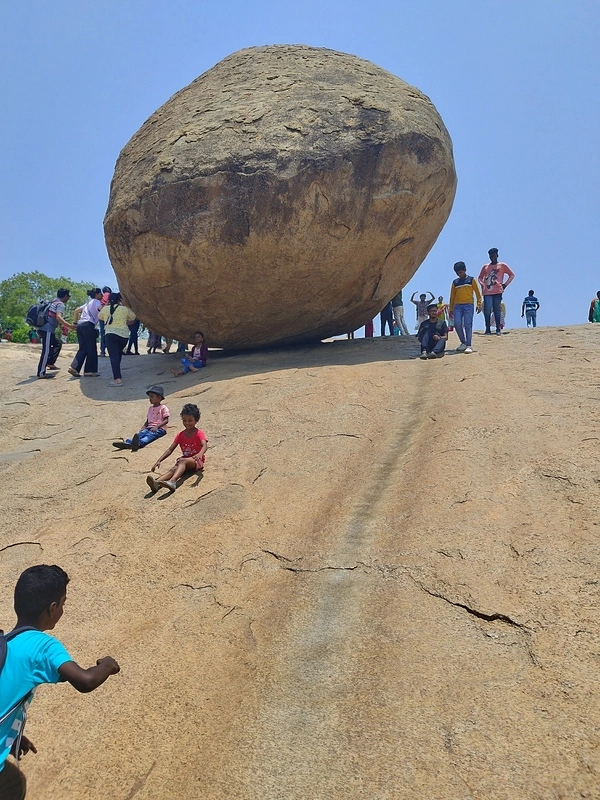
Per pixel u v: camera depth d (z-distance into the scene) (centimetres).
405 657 350
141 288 972
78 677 256
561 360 850
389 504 514
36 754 337
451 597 391
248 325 999
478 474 530
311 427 699
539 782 267
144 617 436
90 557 516
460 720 302
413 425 670
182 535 527
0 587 495
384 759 289
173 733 331
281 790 285
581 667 323
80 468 691
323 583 431
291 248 899
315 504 542
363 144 888
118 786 307
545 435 583
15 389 1067
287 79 951
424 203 947
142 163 942
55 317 1132
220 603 434
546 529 439
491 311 1171
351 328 1095
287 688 344
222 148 890
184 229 897
